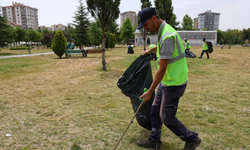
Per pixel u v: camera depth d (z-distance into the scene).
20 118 3.32
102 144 2.47
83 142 2.52
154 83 1.93
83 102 4.21
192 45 45.25
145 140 2.46
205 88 5.27
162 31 1.92
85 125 3.04
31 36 73.38
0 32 28.47
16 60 14.36
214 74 7.36
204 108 3.76
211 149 2.32
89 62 12.55
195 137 2.12
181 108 3.77
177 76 1.94
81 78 6.95
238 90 5.01
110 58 15.27
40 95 4.77
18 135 2.71
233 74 7.34
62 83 6.14
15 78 6.98
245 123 3.05
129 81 2.44
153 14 1.93
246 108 3.72
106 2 7.63
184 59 2.01
